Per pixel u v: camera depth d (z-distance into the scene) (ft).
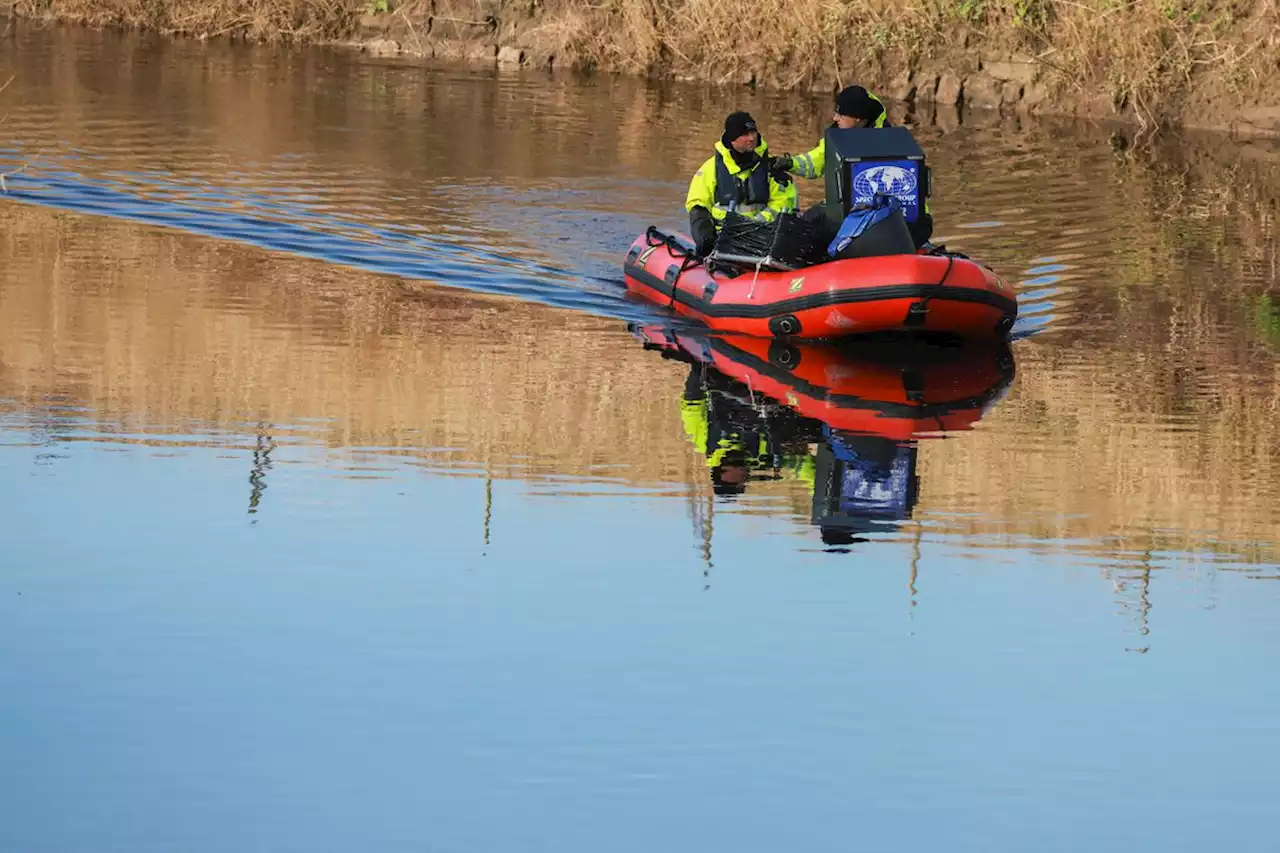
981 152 85.92
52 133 83.35
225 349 52.34
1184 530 39.58
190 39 118.62
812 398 49.73
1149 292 61.72
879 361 53.72
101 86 97.45
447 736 28.68
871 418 47.91
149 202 71.10
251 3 120.16
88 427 44.91
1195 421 47.75
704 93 102.58
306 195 73.10
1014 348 55.36
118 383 48.83
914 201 55.93
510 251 66.08
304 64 109.29
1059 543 38.60
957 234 69.31
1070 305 60.03
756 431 46.52
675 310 59.16
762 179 58.49
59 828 25.70
